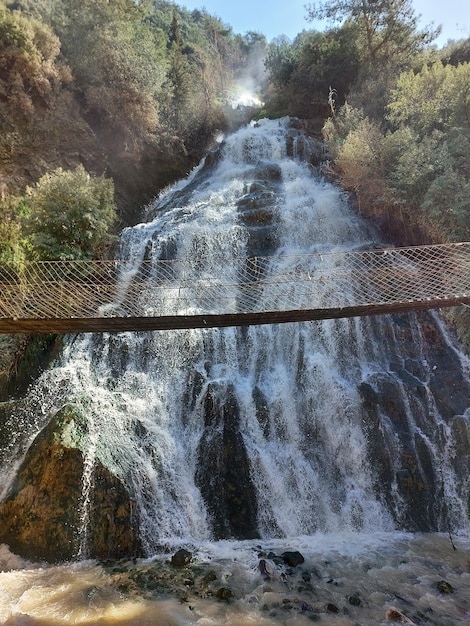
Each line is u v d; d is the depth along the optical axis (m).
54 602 3.49
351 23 15.62
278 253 9.19
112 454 5.11
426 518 5.07
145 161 14.25
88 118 12.84
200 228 9.44
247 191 11.41
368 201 9.26
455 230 6.68
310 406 6.16
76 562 4.31
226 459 5.50
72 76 12.14
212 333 7.09
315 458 5.70
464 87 7.55
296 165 12.73
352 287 6.12
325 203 10.05
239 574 3.99
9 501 4.67
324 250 9.05
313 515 5.22
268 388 6.49
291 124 15.96
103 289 5.49
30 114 10.77
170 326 4.15
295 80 16.92
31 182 10.18
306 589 3.72
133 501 4.75
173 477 5.32
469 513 5.08
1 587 3.77
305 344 6.96
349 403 5.95
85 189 8.50
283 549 4.57
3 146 9.95
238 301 7.38
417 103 8.66
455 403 5.97
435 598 3.58
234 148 14.59
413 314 7.20
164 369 6.69
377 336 6.96
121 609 3.37
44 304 4.68
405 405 5.92
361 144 8.95
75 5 12.82
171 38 22.83
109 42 12.78
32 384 6.71
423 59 13.09
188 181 14.53
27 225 8.02
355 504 5.26
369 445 5.59
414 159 7.52
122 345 6.96
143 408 5.99
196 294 7.62
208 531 4.95
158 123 14.54
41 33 11.14
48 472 4.74
